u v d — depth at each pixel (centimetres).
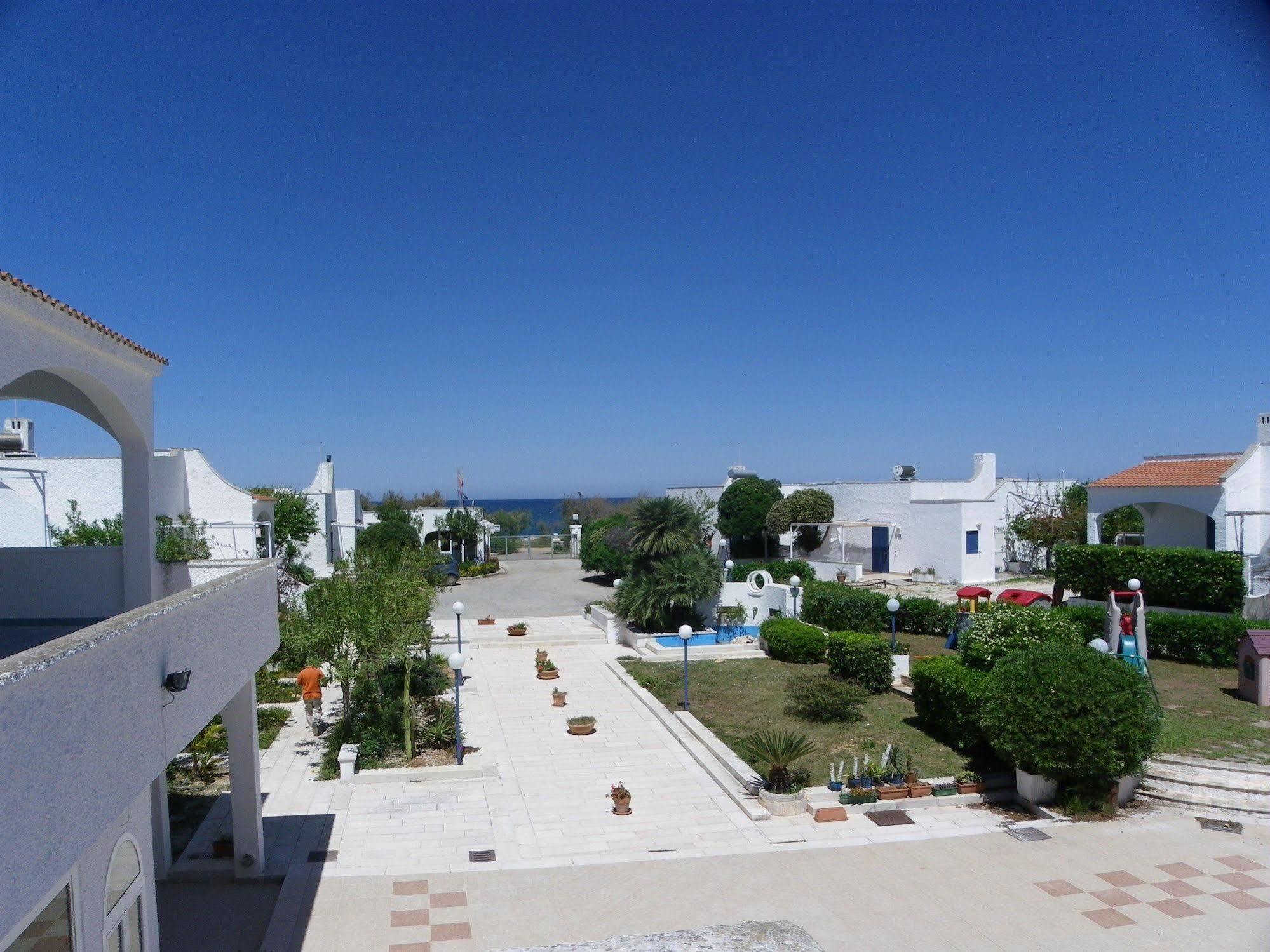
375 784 1509
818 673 2325
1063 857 1144
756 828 1301
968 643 1898
